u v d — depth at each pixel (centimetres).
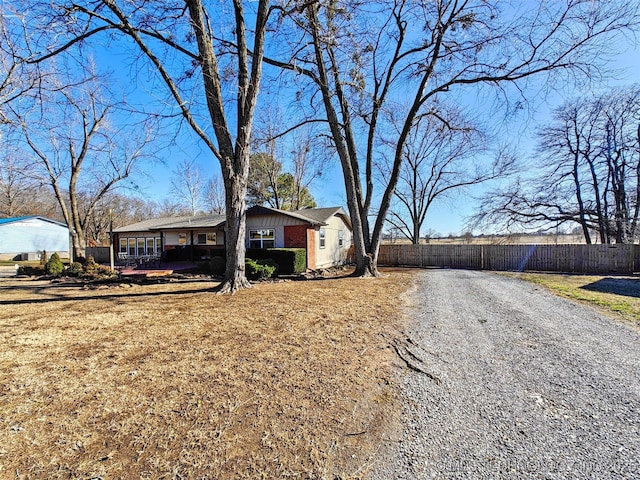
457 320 502
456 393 264
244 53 733
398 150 1106
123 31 635
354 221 1118
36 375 285
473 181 2088
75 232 1645
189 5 667
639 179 1499
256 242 1480
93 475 166
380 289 817
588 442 199
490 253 1583
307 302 623
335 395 257
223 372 295
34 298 702
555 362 330
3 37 728
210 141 721
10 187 2620
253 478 167
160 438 198
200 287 848
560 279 1071
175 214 3988
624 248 1280
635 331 443
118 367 304
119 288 855
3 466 171
